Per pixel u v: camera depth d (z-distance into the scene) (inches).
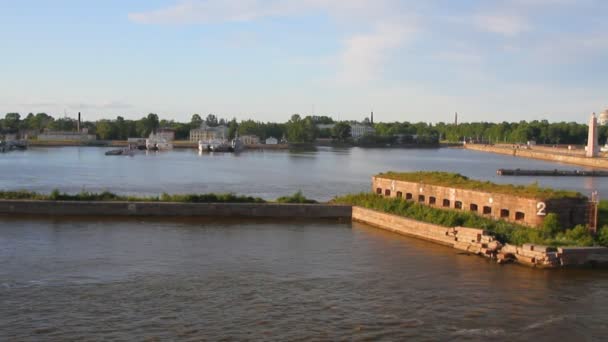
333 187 4114.2
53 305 1235.2
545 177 5964.6
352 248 1795.0
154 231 1991.9
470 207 2018.9
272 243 1847.9
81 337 1076.5
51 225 2055.9
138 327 1125.7
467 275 1504.7
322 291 1359.5
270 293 1337.4
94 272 1477.6
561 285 1427.2
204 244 1811.0
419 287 1401.3
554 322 1195.3
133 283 1391.5
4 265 1528.1
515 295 1352.1
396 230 2064.5
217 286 1381.6
